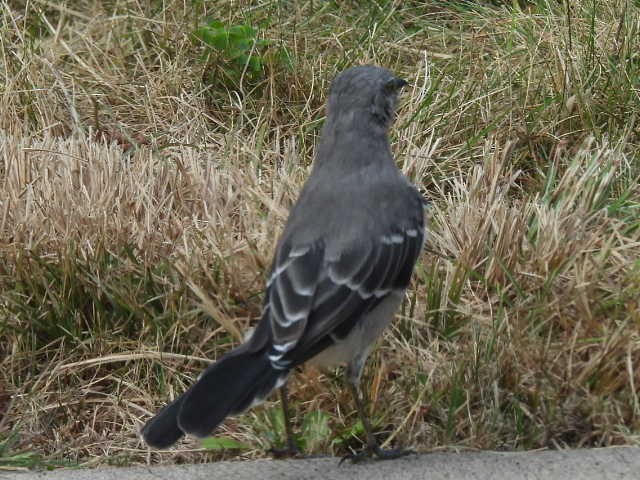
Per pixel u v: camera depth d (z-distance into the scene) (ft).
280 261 26.55
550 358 30.94
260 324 25.84
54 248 35.09
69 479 27.07
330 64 47.80
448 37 49.88
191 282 32.24
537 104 44.52
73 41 49.65
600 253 34.01
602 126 43.39
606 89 44.42
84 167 39.01
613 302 32.58
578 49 46.16
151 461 30.27
